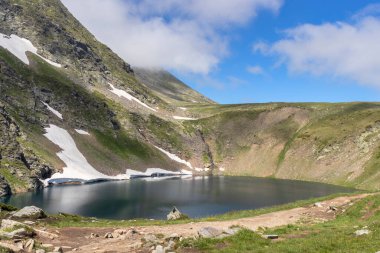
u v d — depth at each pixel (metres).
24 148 140.50
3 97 165.88
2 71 182.38
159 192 126.00
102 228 37.34
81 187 135.75
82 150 178.88
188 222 43.31
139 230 34.91
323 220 42.00
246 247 25.08
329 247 23.70
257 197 116.44
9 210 47.38
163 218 79.69
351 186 155.62
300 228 34.28
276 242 26.86
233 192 129.50
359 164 170.00
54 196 110.25
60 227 37.69
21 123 159.25
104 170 174.25
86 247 27.91
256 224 39.94
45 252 24.94
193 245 25.45
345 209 45.47
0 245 24.47
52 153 158.62
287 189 141.12
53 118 185.00
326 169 186.12
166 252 24.39
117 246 27.77
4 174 117.62
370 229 28.69
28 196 109.06
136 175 187.25
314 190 138.00
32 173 131.50
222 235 27.94
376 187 141.50
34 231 30.44
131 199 108.31
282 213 47.50
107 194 118.06
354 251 21.88
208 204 100.88
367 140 183.50
